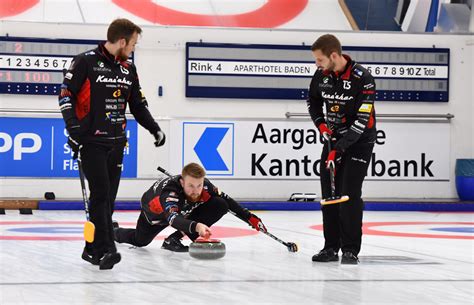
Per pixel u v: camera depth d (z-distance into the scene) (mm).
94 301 9547
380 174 32875
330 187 14453
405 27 33781
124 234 16219
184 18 32625
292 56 32281
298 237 19281
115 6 32469
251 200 31766
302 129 32406
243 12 33281
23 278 11586
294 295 10227
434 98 33219
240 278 11828
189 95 31688
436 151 33219
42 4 31766
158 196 14727
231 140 32062
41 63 30844
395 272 12750
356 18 33469
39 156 30891
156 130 13234
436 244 17781
